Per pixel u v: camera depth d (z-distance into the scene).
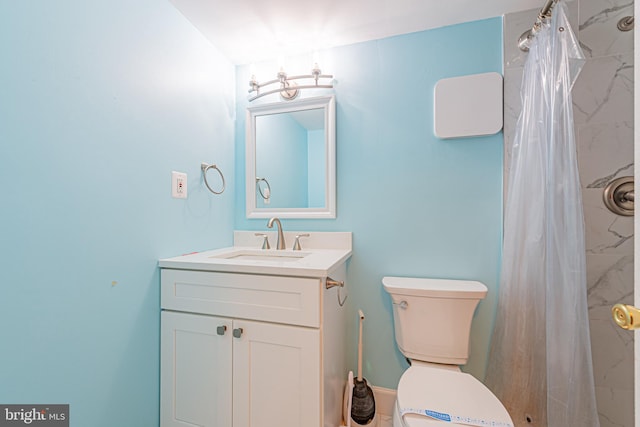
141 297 1.02
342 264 1.27
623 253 1.09
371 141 1.42
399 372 1.38
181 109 1.23
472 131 1.25
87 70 0.84
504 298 1.17
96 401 0.86
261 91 1.60
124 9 0.96
